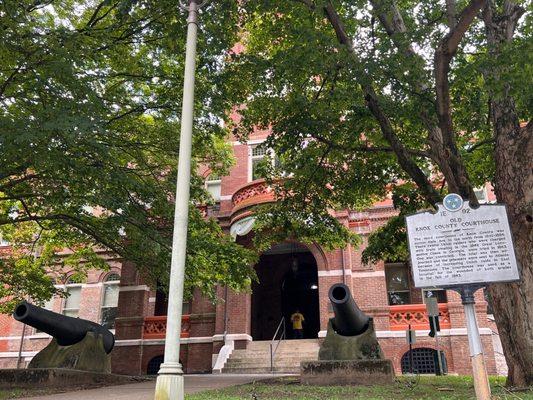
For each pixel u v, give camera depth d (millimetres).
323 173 12789
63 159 9570
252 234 19344
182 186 6254
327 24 11242
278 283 22875
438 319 15648
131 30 11430
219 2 10078
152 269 14078
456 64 11258
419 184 9906
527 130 8617
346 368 9281
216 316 19031
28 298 22375
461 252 5113
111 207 11531
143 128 13539
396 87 9688
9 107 10406
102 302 22797
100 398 7453
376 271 18359
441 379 10930
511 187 8562
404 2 11102
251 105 11625
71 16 12016
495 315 8508
